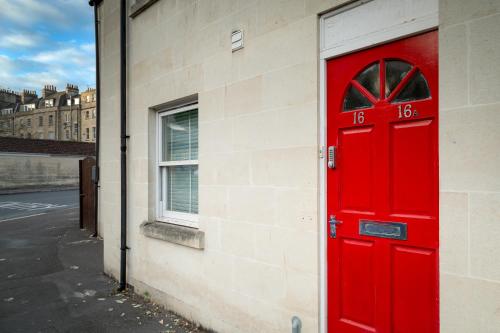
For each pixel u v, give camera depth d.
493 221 1.84
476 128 1.89
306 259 2.72
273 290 2.96
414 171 2.24
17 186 26.06
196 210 4.13
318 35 2.69
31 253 7.07
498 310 1.82
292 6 2.83
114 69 5.33
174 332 3.60
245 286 3.20
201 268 3.68
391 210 2.33
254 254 3.12
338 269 2.59
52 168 28.27
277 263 2.93
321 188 2.67
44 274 5.63
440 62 2.03
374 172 2.41
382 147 2.38
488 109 1.86
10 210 14.90
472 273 1.90
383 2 2.36
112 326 3.74
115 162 5.27
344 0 2.50
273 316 2.96
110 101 5.43
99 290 4.84
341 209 2.58
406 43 2.29
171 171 4.57
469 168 1.91
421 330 2.19
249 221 3.16
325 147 2.65
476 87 1.90
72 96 55.50
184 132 4.32
